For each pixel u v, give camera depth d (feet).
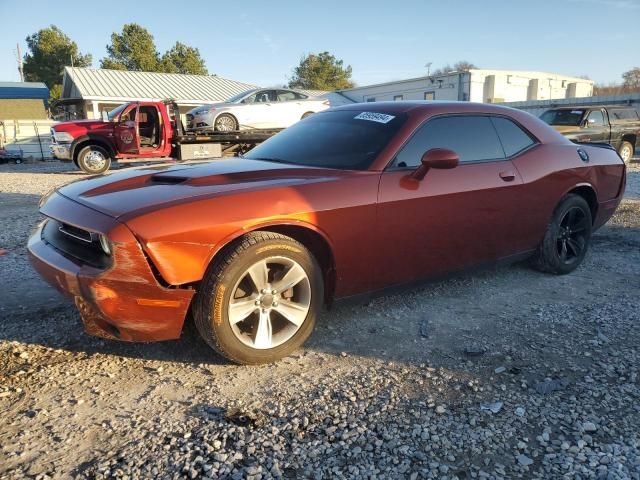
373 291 11.18
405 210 10.92
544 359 9.98
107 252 8.34
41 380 8.95
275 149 12.84
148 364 9.62
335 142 12.01
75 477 6.61
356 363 9.82
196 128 50.80
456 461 7.08
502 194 12.71
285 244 9.43
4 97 102.01
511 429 7.77
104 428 7.66
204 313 8.95
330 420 7.92
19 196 32.35
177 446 7.26
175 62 176.96
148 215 8.33
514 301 13.12
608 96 83.82
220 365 9.62
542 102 93.81
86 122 46.11
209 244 8.61
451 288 13.99
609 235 20.27
